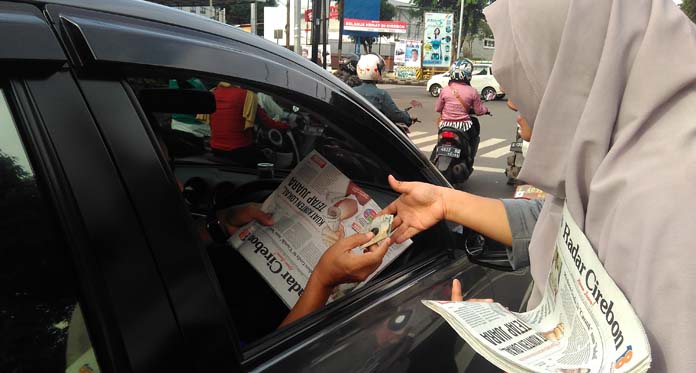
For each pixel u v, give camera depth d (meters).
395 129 1.63
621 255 0.67
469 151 6.37
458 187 6.72
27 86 0.78
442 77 22.08
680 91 0.68
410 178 1.70
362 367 1.15
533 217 1.47
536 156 0.85
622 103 0.73
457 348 1.37
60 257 0.79
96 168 0.82
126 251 0.82
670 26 0.70
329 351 1.15
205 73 1.03
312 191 1.56
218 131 2.36
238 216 1.66
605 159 0.72
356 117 1.49
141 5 1.03
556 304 0.84
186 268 0.89
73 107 0.82
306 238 1.49
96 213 0.81
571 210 0.78
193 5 6.95
